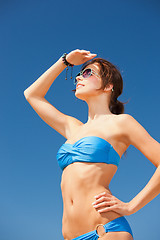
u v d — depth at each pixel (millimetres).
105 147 2467
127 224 2352
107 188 2441
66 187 2479
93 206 2301
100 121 2691
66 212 2432
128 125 2557
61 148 2627
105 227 2244
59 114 2994
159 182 2393
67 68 3141
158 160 2461
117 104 2996
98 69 2912
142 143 2510
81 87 2854
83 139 2518
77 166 2447
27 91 3096
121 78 3027
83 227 2295
